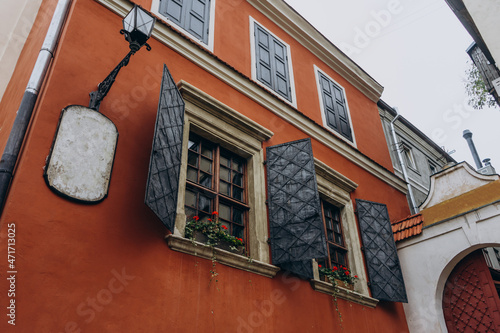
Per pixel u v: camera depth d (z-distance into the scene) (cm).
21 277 376
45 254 400
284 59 949
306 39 1051
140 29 451
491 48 655
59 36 550
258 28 923
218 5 846
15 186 409
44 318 374
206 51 718
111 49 582
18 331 355
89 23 574
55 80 492
